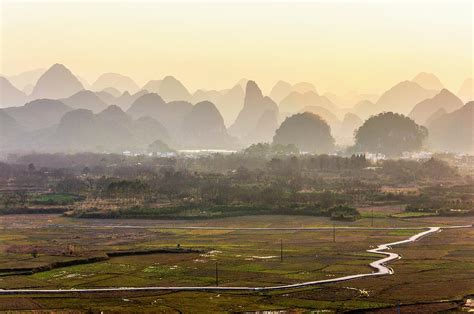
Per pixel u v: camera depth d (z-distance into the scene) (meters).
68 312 161.62
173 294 179.50
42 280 195.38
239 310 163.25
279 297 176.00
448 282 192.50
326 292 181.00
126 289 184.25
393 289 184.00
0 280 194.88
